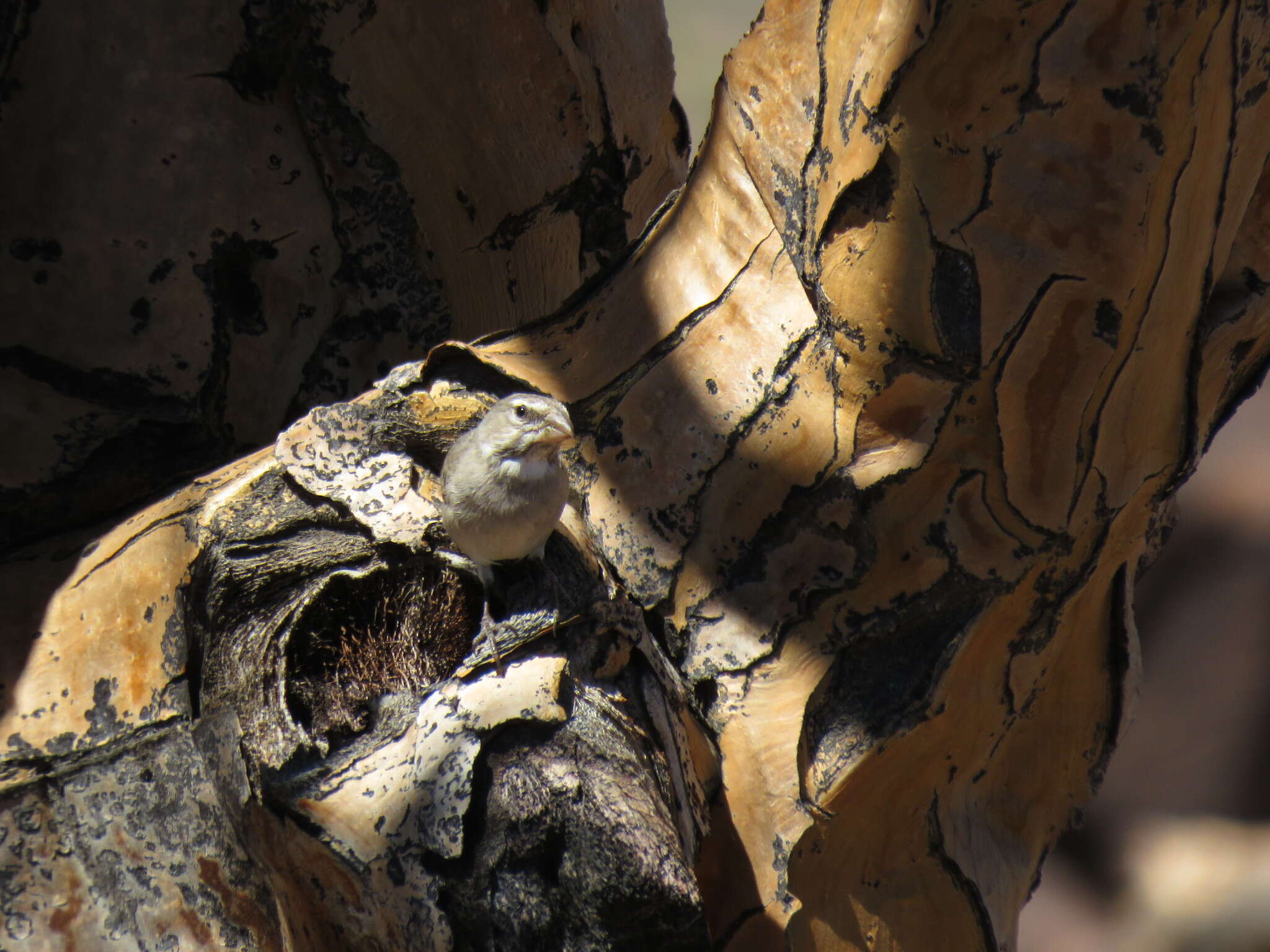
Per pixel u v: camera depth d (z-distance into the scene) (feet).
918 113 11.02
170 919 11.05
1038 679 11.36
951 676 11.21
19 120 11.51
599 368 11.41
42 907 11.02
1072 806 11.55
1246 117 11.04
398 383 11.44
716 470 11.29
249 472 11.33
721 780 11.27
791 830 11.22
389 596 11.31
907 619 11.21
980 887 11.41
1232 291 11.32
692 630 11.29
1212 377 11.34
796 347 11.25
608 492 11.34
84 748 11.10
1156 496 11.28
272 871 11.07
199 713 11.16
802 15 11.20
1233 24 10.93
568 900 10.98
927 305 11.09
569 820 10.98
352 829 11.03
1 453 11.51
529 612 11.19
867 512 11.21
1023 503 11.16
